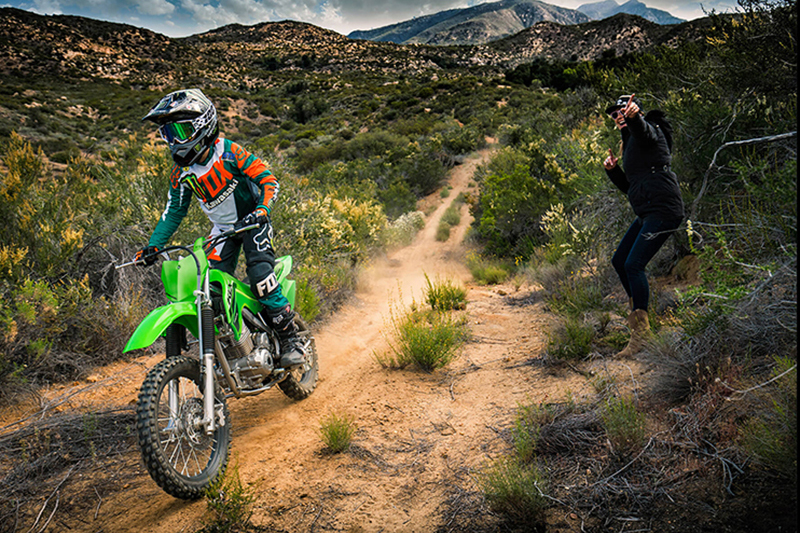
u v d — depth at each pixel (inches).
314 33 7411.4
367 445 130.4
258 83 3713.1
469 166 1160.2
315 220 359.6
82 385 168.7
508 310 267.6
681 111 224.4
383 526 98.6
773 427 88.2
